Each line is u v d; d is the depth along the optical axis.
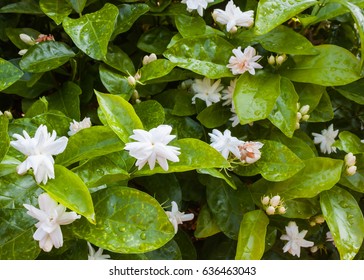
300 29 0.67
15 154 0.53
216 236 0.61
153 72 0.59
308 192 0.56
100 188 0.52
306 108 0.59
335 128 0.66
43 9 0.61
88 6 0.65
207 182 0.58
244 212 0.57
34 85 0.63
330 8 0.62
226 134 0.57
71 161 0.51
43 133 0.49
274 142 0.57
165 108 0.60
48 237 0.48
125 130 0.52
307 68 0.60
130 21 0.61
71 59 0.62
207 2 0.62
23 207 0.50
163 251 0.55
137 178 0.58
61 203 0.47
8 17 0.66
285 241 0.61
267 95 0.57
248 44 0.61
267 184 0.58
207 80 0.60
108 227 0.49
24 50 0.63
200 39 0.60
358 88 0.62
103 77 0.60
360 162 0.60
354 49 0.68
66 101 0.61
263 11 0.57
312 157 0.58
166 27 0.67
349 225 0.56
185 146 0.52
